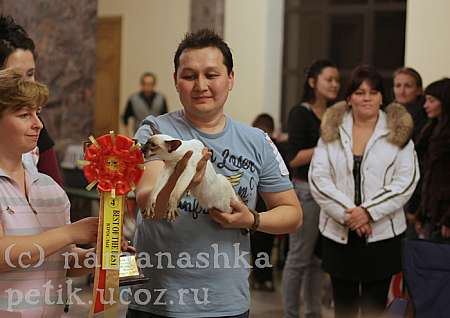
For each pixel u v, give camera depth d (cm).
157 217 194
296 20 916
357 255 381
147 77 912
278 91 868
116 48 1009
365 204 375
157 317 217
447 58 661
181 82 213
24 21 721
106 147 195
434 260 329
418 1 674
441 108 432
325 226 393
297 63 910
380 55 902
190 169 192
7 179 202
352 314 391
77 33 787
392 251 381
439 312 323
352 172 385
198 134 217
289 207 229
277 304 505
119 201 196
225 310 217
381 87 388
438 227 420
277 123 855
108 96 1019
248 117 864
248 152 222
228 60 216
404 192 377
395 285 428
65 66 777
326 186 388
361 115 388
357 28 909
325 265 395
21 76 202
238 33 871
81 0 788
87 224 200
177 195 191
